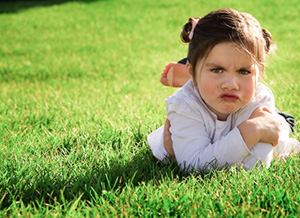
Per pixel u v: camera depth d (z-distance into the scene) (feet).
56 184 7.00
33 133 10.27
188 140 7.43
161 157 8.22
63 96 15.96
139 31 38.32
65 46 32.37
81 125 10.93
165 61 24.89
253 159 7.17
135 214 5.98
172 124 7.70
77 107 13.43
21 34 38.75
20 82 20.26
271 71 19.47
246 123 7.07
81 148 9.05
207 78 6.83
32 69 23.70
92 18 46.50
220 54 6.64
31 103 14.52
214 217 5.70
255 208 5.86
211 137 7.57
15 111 13.12
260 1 49.90
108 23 43.27
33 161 8.05
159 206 6.07
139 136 9.65
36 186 6.87
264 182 6.66
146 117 11.51
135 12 48.91
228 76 6.70
